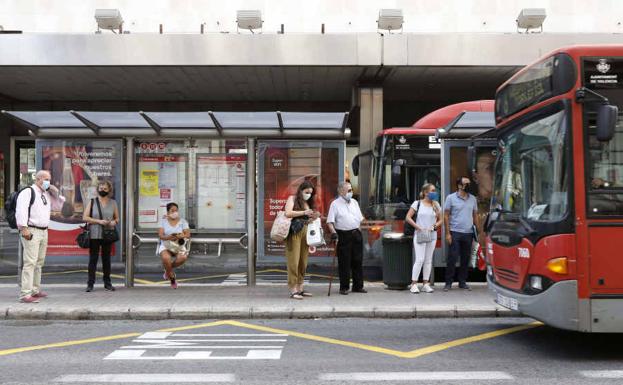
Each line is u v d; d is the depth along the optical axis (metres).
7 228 15.63
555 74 6.34
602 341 7.20
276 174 11.35
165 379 5.54
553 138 6.35
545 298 6.17
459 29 21.62
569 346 6.95
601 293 6.04
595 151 6.14
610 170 6.13
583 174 6.10
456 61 18.03
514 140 7.35
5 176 25.91
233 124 10.91
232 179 11.25
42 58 17.89
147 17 21.73
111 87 22.03
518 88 7.30
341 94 23.66
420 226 10.33
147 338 7.45
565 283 6.04
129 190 10.90
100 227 10.51
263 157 11.34
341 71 19.28
